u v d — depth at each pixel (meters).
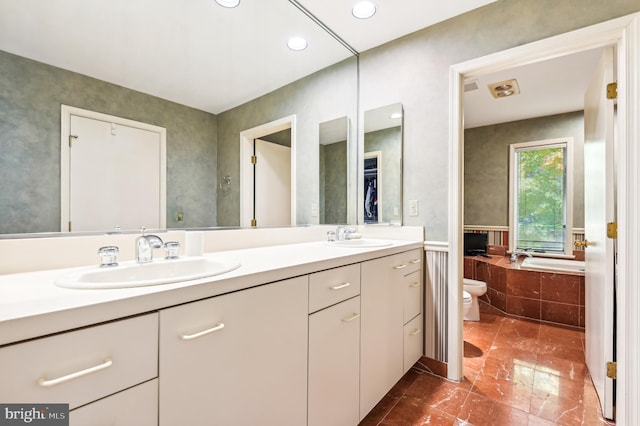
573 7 1.50
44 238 0.99
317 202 2.11
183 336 0.73
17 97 0.96
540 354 2.19
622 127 1.39
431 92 1.97
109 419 0.61
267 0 1.71
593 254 1.76
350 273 1.32
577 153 3.67
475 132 4.35
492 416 1.50
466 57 1.83
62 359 0.56
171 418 0.71
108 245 1.13
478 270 3.73
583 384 1.78
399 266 1.70
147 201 1.27
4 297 0.64
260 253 1.40
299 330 1.06
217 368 0.81
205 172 1.49
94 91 1.13
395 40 2.14
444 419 1.48
